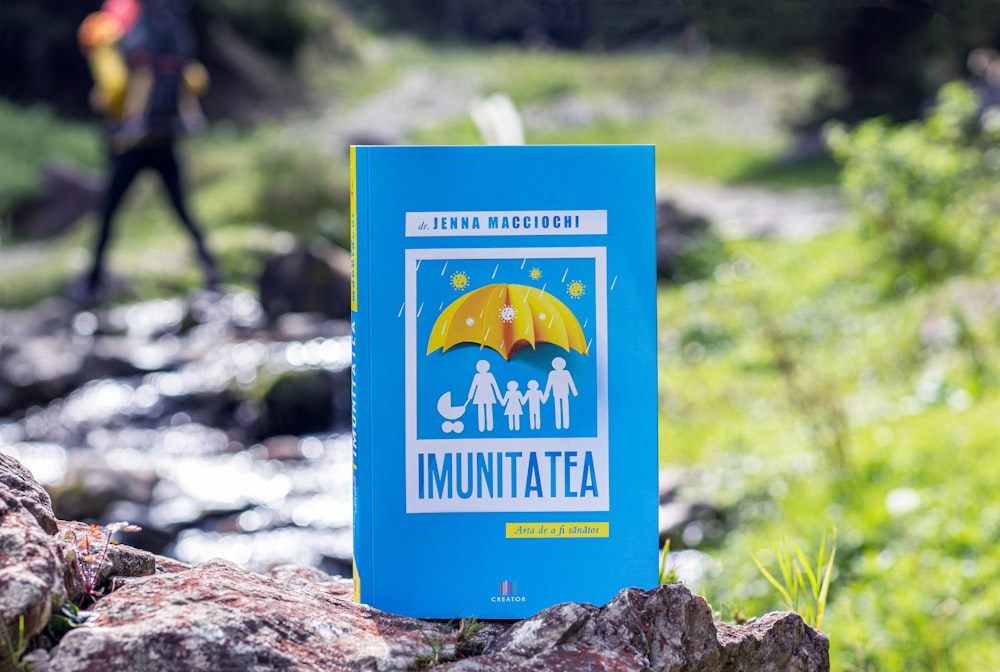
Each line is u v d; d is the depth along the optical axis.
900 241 4.27
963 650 1.61
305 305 4.56
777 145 9.78
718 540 2.28
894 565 1.88
